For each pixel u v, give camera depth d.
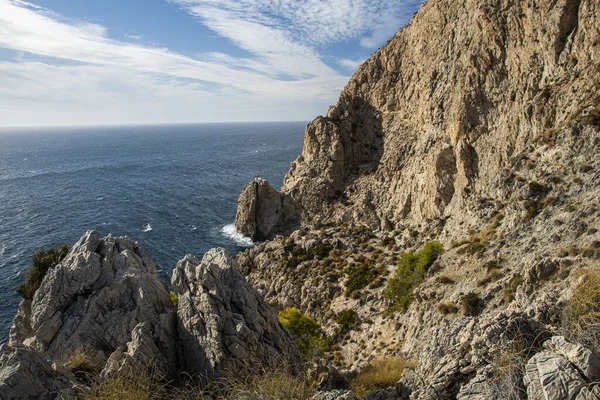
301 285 65.75
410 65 93.31
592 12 49.09
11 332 24.88
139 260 24.05
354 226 83.81
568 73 51.22
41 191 166.38
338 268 66.44
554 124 50.50
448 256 45.22
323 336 45.75
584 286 12.84
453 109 68.75
